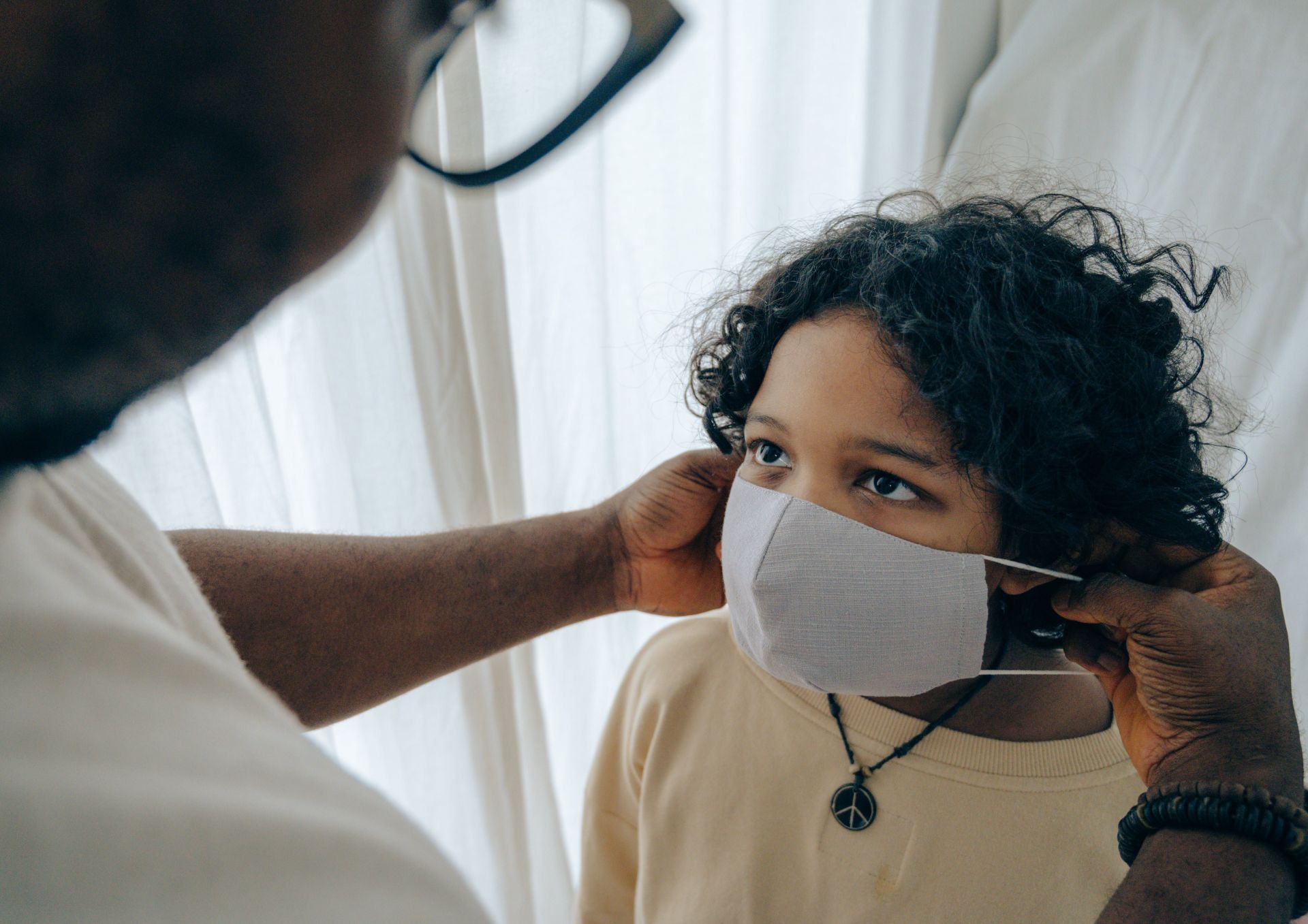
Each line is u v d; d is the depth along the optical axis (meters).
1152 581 0.63
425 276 1.04
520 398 1.24
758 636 0.64
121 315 0.22
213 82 0.20
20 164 0.19
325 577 0.67
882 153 1.38
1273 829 0.46
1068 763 0.65
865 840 0.67
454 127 0.66
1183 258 0.90
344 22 0.20
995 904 0.63
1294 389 1.22
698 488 0.77
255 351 1.00
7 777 0.17
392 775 1.22
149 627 0.23
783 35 1.30
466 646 0.74
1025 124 1.34
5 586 0.20
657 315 1.34
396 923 0.20
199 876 0.19
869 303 0.58
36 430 0.23
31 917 0.17
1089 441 0.57
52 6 0.18
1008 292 0.58
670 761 0.77
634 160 1.29
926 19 1.31
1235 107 1.21
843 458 0.59
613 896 0.86
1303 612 1.25
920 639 0.60
